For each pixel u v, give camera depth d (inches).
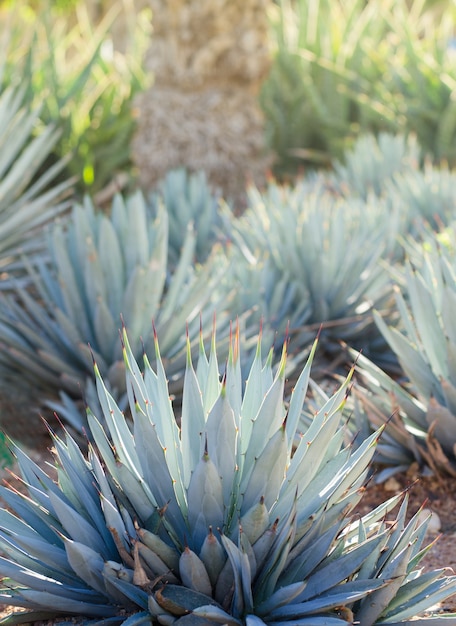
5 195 151.7
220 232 161.8
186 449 71.1
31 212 150.8
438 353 98.2
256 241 144.9
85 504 72.8
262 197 173.0
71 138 227.9
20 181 155.3
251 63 198.2
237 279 129.6
